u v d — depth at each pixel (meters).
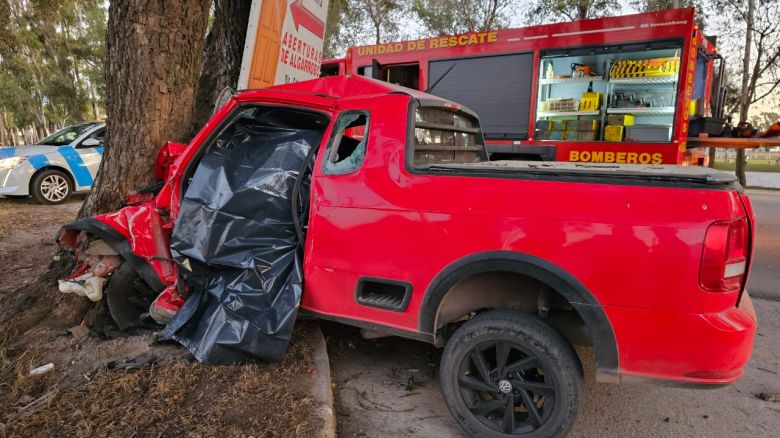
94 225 3.25
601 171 2.36
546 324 2.39
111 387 2.81
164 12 3.78
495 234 2.42
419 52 9.12
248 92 3.25
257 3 4.39
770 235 8.11
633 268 2.16
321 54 5.81
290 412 2.57
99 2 29.75
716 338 2.07
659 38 6.95
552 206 2.32
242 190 3.07
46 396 2.72
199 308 3.20
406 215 2.66
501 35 8.25
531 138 8.10
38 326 3.60
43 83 29.56
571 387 2.31
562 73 7.81
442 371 2.61
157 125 3.94
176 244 3.10
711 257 2.05
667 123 7.05
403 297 2.74
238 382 2.83
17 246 6.47
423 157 3.03
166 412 2.59
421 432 2.74
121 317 3.47
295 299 2.97
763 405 3.06
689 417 2.93
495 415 2.57
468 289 2.72
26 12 24.47
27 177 9.49
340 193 2.88
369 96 2.96
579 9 16.06
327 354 3.32
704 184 2.11
